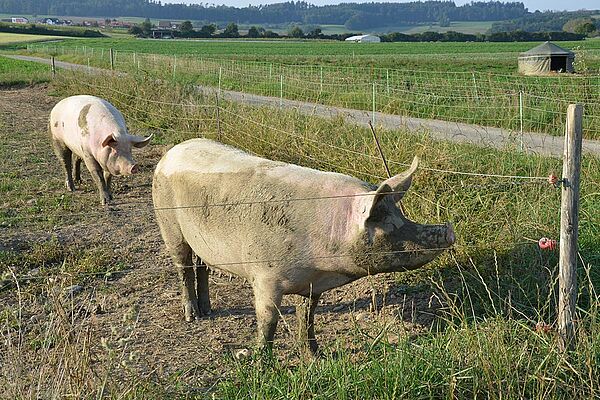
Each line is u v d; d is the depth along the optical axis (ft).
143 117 50.67
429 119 49.75
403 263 14.33
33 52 176.65
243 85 70.44
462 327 15.85
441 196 23.86
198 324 19.01
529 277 18.85
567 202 14.60
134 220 28.32
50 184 34.12
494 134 43.04
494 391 13.53
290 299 20.30
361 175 26.99
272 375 14.49
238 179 16.10
